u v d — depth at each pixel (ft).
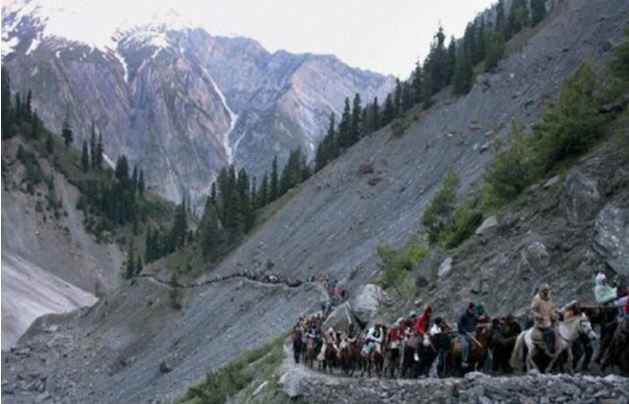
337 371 106.73
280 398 102.63
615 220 86.02
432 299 109.40
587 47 335.06
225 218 470.39
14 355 378.12
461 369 76.33
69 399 298.97
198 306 340.80
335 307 167.94
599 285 67.00
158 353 309.83
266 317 247.70
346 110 516.73
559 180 108.99
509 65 388.16
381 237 279.08
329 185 431.43
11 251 648.79
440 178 311.27
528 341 67.36
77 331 408.87
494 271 102.27
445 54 466.70
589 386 59.36
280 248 394.11
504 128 309.63
